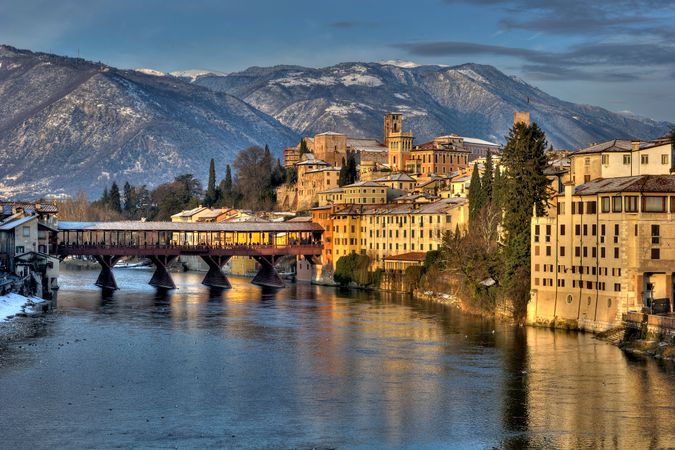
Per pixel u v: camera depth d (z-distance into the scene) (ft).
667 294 586.45
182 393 442.50
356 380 472.44
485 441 370.94
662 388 449.06
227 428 384.88
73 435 374.02
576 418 401.08
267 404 423.23
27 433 376.07
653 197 574.56
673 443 369.30
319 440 370.32
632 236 572.51
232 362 517.96
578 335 597.11
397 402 427.74
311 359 527.40
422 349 557.74
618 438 374.63
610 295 584.40
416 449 361.30
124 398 431.43
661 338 531.91
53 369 491.31
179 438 371.15
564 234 625.41
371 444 366.43
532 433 380.99
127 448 358.64
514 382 465.06
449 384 462.19
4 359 515.91
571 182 639.76
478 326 654.53
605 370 487.61
